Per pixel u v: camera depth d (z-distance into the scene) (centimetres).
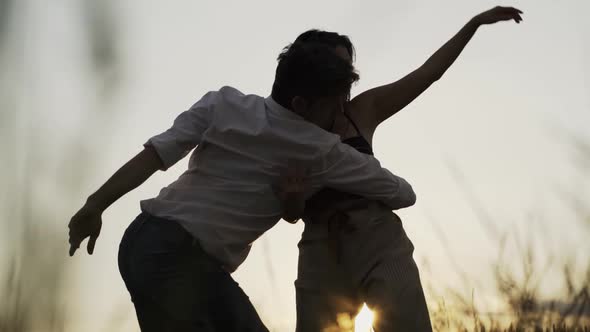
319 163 217
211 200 212
